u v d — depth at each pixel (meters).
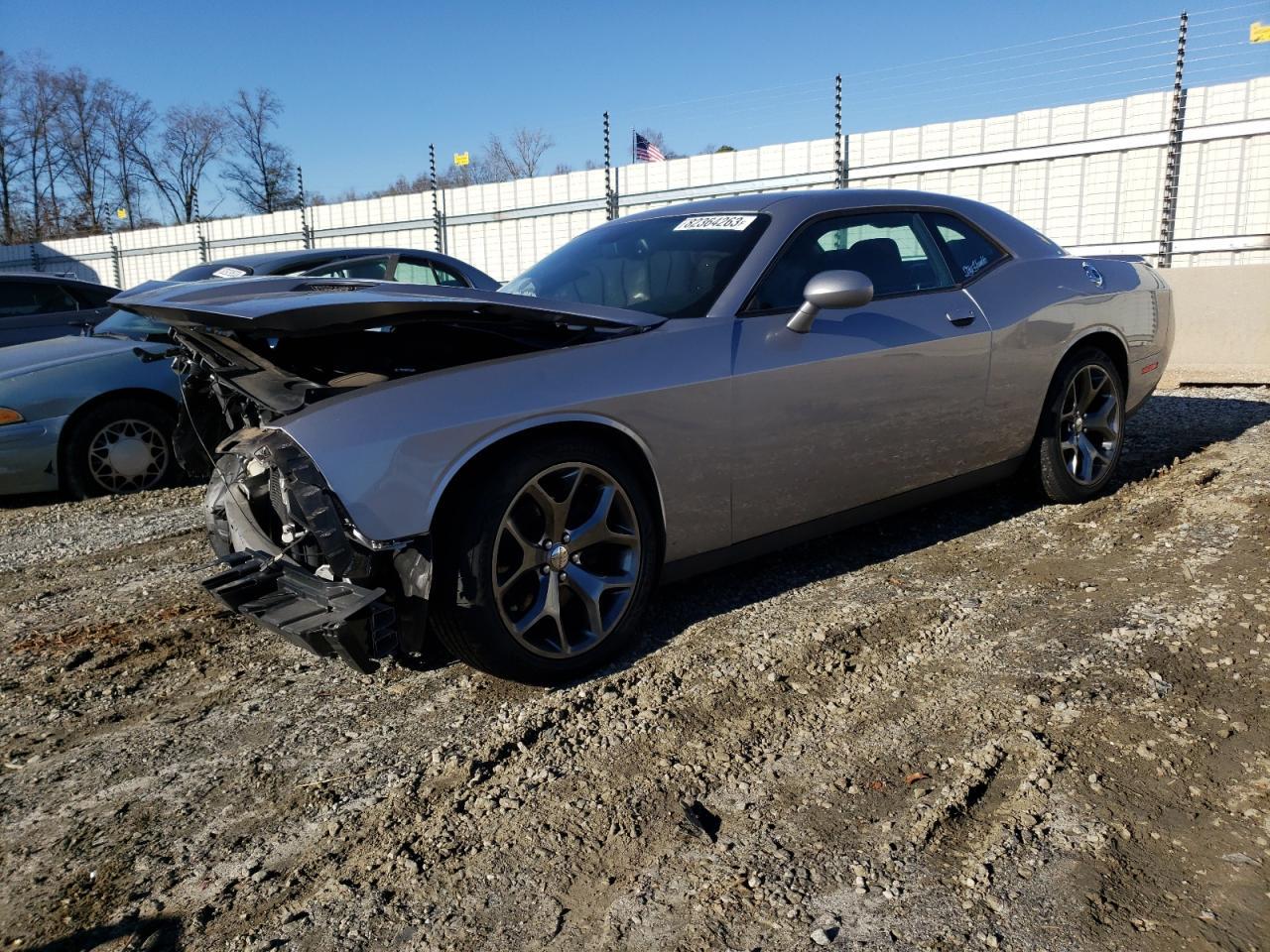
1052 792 2.28
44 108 44.47
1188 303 9.12
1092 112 9.87
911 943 1.83
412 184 34.88
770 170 11.95
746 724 2.68
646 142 13.87
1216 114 9.20
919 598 3.53
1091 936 1.82
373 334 3.40
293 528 2.81
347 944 1.92
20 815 2.46
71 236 45.75
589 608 2.99
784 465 3.41
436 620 2.82
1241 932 1.81
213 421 3.53
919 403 3.78
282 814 2.39
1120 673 2.84
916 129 10.88
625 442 3.06
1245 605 3.23
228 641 3.56
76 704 3.09
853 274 3.26
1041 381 4.29
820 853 2.11
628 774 2.46
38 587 4.35
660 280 3.60
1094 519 4.38
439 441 2.67
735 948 1.84
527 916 1.97
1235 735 2.48
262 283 3.28
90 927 2.01
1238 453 5.32
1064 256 4.61
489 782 2.46
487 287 8.12
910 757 2.47
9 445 5.80
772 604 3.55
